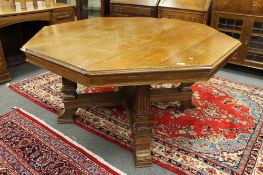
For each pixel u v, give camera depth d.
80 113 2.13
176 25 2.12
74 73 1.18
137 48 1.45
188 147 1.73
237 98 2.43
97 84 1.14
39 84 2.69
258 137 1.83
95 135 1.85
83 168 1.53
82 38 1.64
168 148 1.72
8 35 3.45
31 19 2.86
